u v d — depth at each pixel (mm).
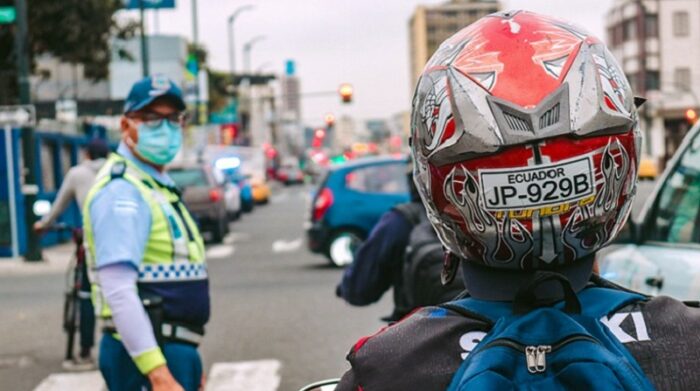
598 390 1286
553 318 1375
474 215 1433
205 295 3627
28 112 16812
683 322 1427
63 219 21484
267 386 6902
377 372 1438
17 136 18172
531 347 1341
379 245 3934
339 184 14484
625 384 1307
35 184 17188
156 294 3506
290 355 7957
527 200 1389
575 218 1406
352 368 1487
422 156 1506
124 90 46281
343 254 14500
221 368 7543
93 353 8281
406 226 3906
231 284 12984
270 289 12258
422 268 3352
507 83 1393
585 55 1416
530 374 1327
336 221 14469
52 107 17328
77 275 7707
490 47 1437
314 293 11656
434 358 1427
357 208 14430
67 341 8492
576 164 1379
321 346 8297
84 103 21312
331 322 9500
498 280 1501
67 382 7172
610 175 1410
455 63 1446
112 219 3410
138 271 3469
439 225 1535
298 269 14734
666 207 4121
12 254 18047
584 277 1507
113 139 28781
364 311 10086
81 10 26312
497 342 1359
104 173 3570
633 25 73062
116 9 27938
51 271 15961
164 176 3727
